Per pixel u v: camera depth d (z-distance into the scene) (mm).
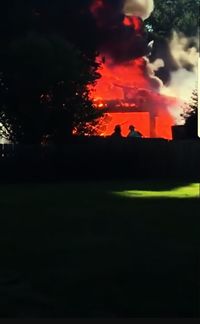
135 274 7047
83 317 5418
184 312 5555
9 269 7285
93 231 10180
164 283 6613
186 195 16484
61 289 6367
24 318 5391
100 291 6281
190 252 8383
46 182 21609
